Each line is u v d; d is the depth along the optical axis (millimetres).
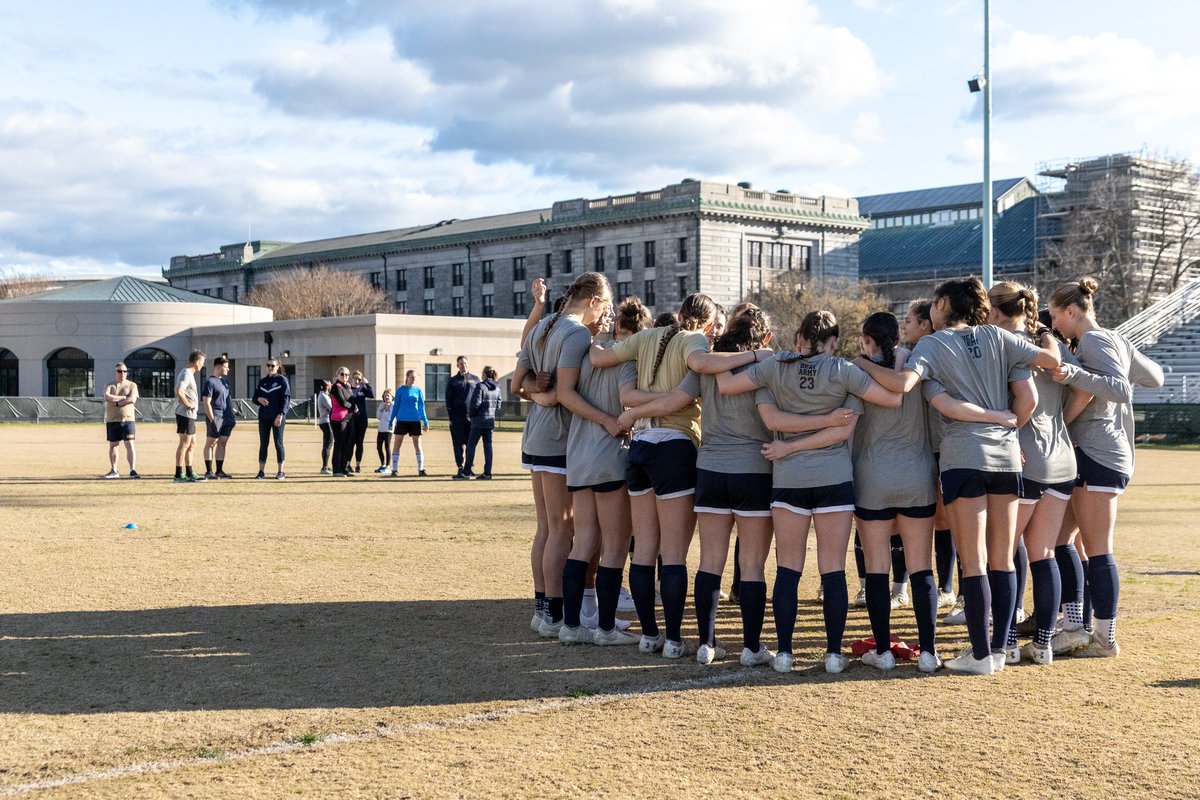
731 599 8719
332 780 4609
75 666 6418
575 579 7074
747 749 5004
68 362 78125
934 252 107500
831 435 6273
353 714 5516
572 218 95062
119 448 31234
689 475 6715
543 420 7266
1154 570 9773
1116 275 69562
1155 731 5254
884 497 6406
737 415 6512
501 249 102875
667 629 6773
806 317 6426
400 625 7535
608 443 6945
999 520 6445
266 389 19797
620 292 92938
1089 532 6785
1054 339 6562
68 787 4543
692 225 87500
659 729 5297
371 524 13000
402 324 67062
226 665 6449
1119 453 6730
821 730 5285
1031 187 111500
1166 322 49969
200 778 4637
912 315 7578
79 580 9141
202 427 42031
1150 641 7145
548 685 6090
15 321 78000
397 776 4652
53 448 30969
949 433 6402
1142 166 83562
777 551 6484
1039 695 5914
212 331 78312
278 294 102312
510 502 15625
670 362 6625
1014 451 6363
